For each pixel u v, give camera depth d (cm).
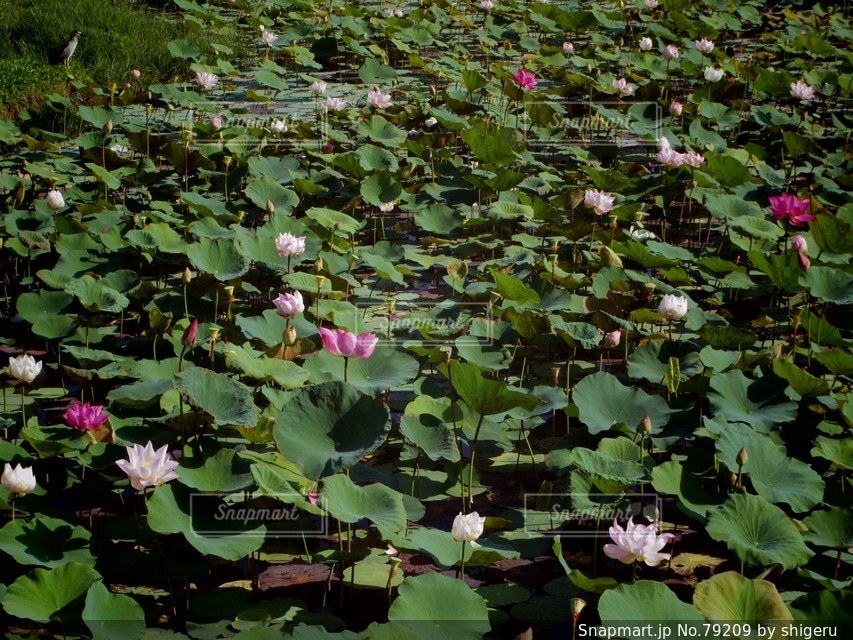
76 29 1007
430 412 392
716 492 363
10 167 727
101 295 476
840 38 1303
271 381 395
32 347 491
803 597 271
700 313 497
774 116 869
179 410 378
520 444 416
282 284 557
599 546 344
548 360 488
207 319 492
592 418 384
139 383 382
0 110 834
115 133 817
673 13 1223
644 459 362
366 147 689
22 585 276
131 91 869
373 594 314
